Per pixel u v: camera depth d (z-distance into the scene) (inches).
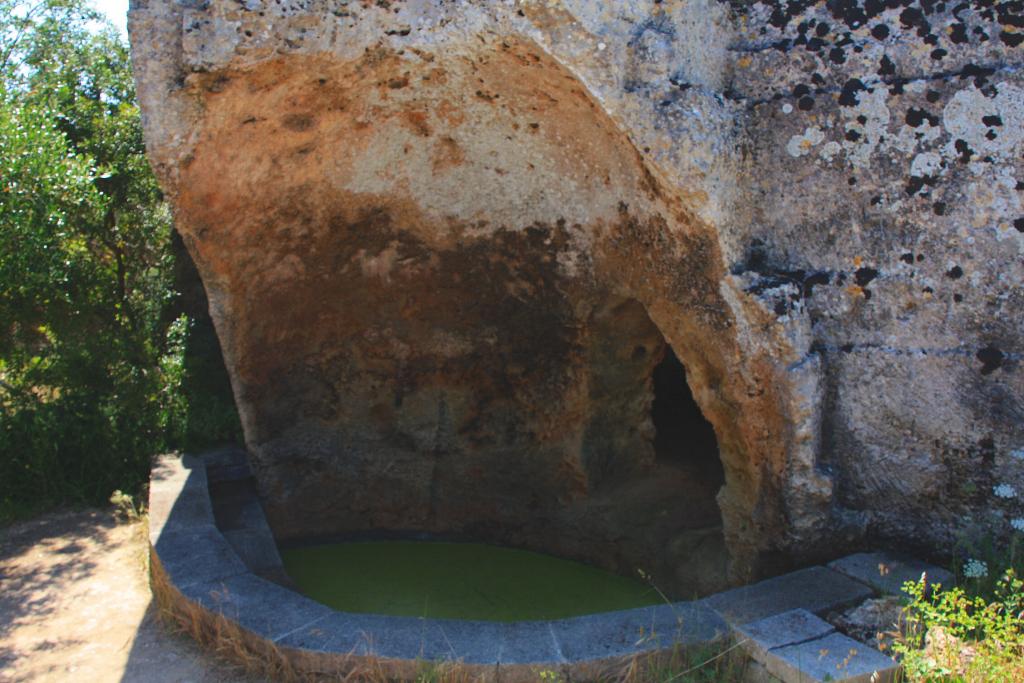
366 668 113.9
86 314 235.6
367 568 184.7
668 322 145.1
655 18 128.6
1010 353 127.8
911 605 110.7
